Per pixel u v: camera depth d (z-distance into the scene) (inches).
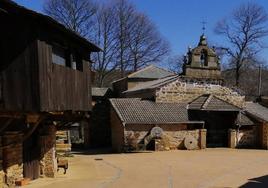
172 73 1750.7
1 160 534.0
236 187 634.2
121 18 1939.0
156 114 1241.4
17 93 508.7
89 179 673.0
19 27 516.1
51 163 681.0
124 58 1961.1
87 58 730.8
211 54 1375.5
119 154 1127.0
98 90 1696.6
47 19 518.3
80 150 1331.2
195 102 1320.1
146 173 762.8
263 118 1278.3
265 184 661.3
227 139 1309.1
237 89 1393.9
